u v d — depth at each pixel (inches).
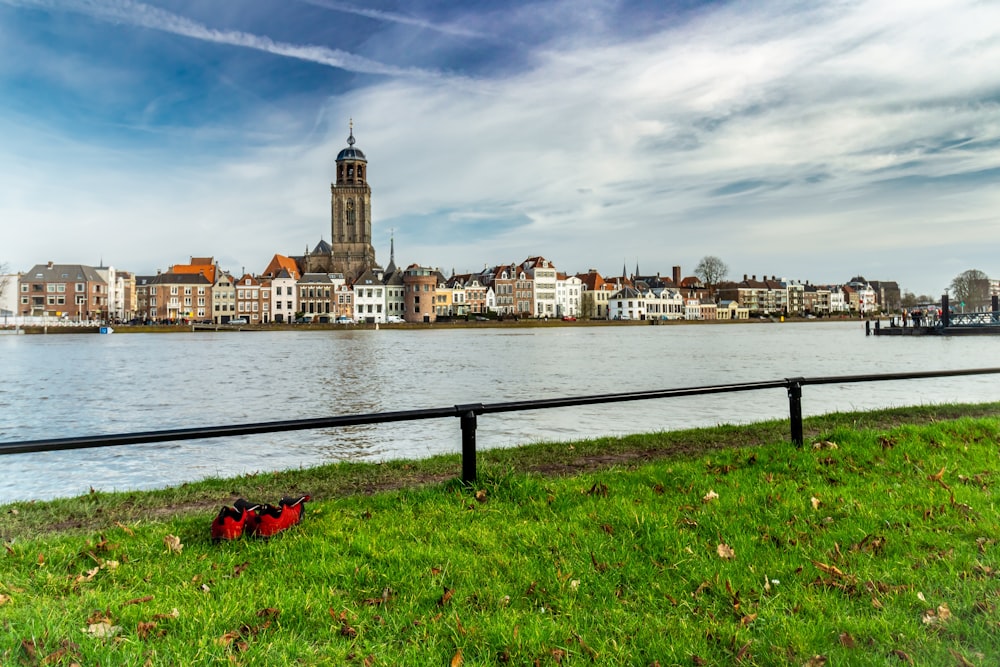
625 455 414.9
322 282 5944.9
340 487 345.7
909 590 195.6
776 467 341.1
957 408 586.6
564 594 198.2
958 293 7180.1
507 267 6820.9
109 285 5989.2
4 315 5260.8
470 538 244.1
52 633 167.8
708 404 862.5
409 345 2910.9
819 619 179.0
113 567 221.0
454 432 678.5
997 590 191.2
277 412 920.9
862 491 296.4
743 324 7150.6
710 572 211.3
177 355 2289.6
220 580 209.0
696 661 162.6
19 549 239.1
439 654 164.7
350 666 159.6
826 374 1406.3
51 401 1045.8
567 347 2630.4
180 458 578.9
